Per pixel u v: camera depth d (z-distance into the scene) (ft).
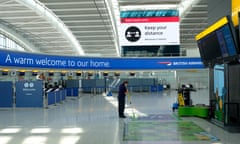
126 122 30.40
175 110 41.11
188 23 97.09
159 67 65.77
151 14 57.16
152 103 53.16
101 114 37.58
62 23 95.30
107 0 65.21
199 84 116.47
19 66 49.01
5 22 98.43
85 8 77.77
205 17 89.56
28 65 51.08
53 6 75.92
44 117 35.12
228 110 25.82
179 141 20.99
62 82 79.61
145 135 23.32
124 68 65.72
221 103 27.53
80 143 20.79
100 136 23.15
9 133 24.89
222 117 27.04
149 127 27.14
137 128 26.66
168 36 57.11
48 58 55.88
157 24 57.00
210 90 32.30
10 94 46.29
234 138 21.81
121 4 68.59
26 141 21.68
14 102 48.80
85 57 63.21
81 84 85.51
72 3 73.20
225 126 25.39
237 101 26.61
